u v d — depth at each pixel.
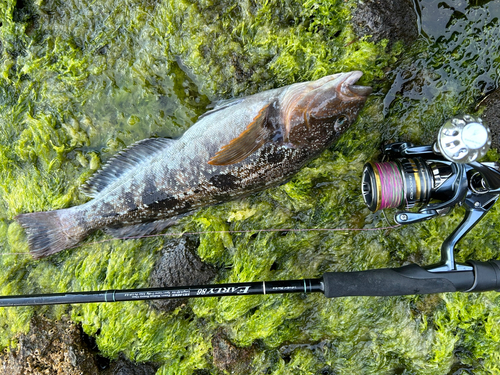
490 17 0.41
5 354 0.48
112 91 0.45
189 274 0.45
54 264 0.48
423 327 0.45
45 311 0.47
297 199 0.45
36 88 0.45
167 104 0.45
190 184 0.42
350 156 0.45
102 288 0.47
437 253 0.45
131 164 0.44
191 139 0.42
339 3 0.40
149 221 0.45
